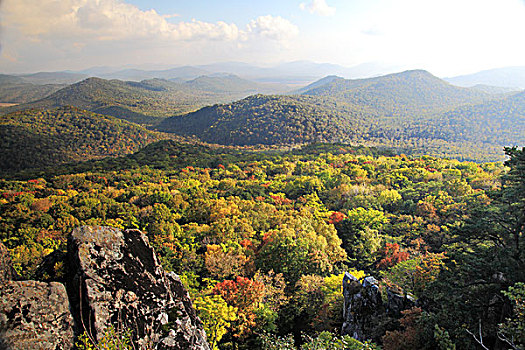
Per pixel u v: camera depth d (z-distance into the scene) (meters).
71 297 8.60
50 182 80.38
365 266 37.38
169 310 9.73
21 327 7.00
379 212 45.38
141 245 10.46
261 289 25.94
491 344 16.55
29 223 43.38
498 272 17.36
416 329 19.03
